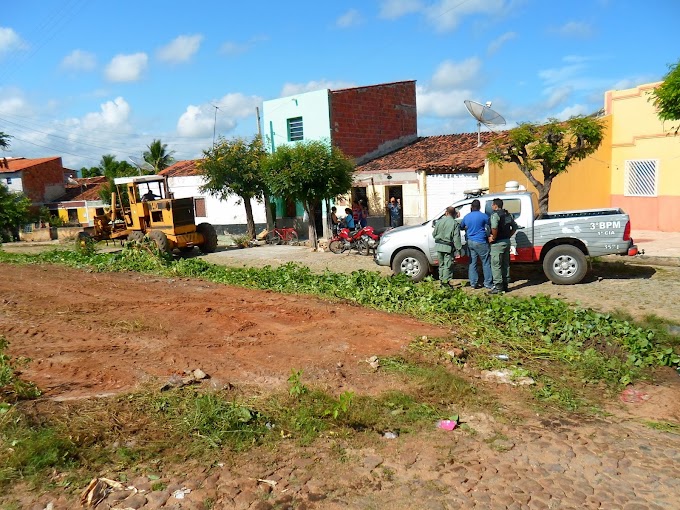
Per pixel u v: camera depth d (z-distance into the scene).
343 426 4.97
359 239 17.09
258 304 10.02
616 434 4.88
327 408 5.30
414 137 27.75
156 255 16.67
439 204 20.69
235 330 8.27
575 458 4.46
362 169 23.44
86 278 14.06
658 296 9.93
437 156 22.83
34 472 4.11
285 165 18.52
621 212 11.99
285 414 5.20
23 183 46.41
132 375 6.30
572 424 5.10
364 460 4.42
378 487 4.04
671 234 18.03
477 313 8.81
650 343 7.03
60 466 4.21
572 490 3.99
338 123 24.42
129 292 11.75
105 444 4.58
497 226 10.56
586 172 20.52
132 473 4.19
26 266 16.97
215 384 5.96
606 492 3.97
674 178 18.55
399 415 5.25
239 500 3.87
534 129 15.27
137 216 19.89
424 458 4.46
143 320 8.98
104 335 8.09
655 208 19.23
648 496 3.91
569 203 20.34
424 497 3.91
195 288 12.24
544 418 5.24
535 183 15.80
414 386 5.94
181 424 4.92
